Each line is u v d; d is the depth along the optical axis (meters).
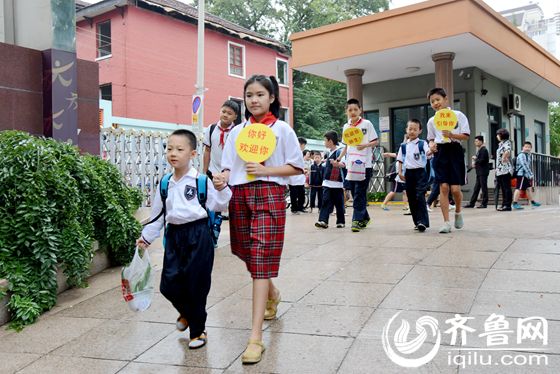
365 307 3.82
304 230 7.41
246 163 3.28
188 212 3.28
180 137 3.34
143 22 18.92
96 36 19.39
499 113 14.41
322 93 29.19
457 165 6.45
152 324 3.82
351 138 7.03
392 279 4.46
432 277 4.43
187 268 3.25
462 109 12.80
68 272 4.63
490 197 12.79
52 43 6.70
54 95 6.70
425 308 3.72
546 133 18.34
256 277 3.21
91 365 3.16
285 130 3.37
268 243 3.22
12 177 4.29
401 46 10.84
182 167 3.38
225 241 6.62
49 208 4.38
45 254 4.26
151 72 19.23
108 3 18.59
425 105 13.52
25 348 3.51
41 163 4.48
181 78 20.22
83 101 7.10
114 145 7.80
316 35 12.14
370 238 6.39
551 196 13.80
